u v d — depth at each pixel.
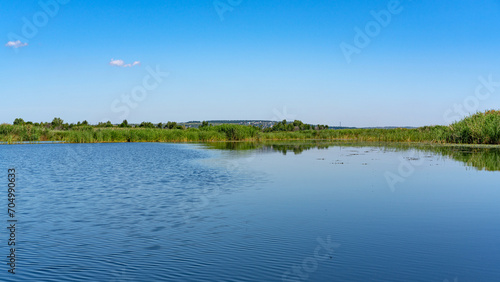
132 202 15.60
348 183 20.23
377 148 47.50
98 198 16.45
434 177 22.17
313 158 34.25
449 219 12.82
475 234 11.14
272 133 80.81
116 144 62.50
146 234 11.23
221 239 10.71
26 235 11.20
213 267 8.70
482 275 8.23
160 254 9.57
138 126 104.62
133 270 8.57
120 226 12.09
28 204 15.34
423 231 11.41
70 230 11.70
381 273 8.35
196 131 77.69
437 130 60.41
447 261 9.02
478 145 48.09
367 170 25.55
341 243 10.30
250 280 8.01
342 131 82.25
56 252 9.76
